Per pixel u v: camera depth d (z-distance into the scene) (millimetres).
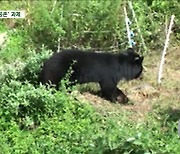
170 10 15133
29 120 9922
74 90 11195
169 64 13508
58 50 14047
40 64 11727
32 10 15094
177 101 11406
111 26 14406
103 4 14523
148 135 8805
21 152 9266
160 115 10773
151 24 14812
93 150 8047
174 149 8891
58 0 15344
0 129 9781
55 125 9883
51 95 10242
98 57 11719
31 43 14344
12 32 14633
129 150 7703
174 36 14586
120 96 11641
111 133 9305
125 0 15102
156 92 11820
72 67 11422
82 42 14586
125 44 14359
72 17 14492
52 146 9367
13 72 11484
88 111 10383
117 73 11750
